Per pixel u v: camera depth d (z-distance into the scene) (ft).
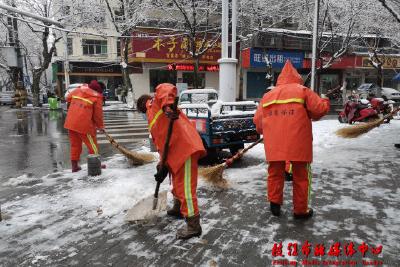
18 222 12.41
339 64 84.58
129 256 9.92
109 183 16.72
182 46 78.64
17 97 81.35
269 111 12.12
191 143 10.88
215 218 12.45
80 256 9.99
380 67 69.05
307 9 52.11
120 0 67.00
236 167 20.36
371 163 20.25
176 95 10.77
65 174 19.17
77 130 18.57
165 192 13.61
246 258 9.69
